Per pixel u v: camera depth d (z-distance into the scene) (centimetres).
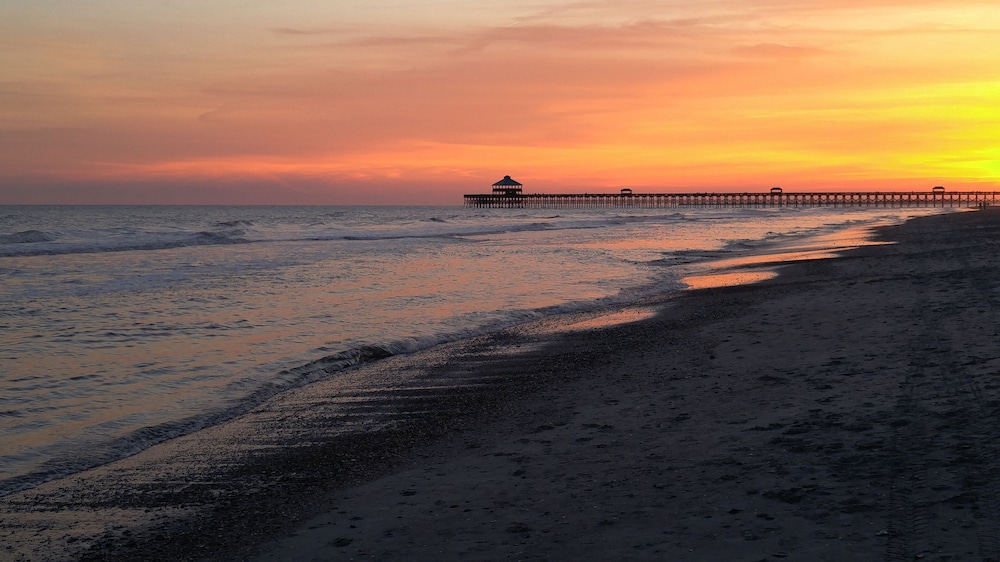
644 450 640
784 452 588
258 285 2120
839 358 915
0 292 1969
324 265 2748
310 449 730
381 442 743
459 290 1986
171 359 1157
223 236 4409
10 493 634
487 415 821
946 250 2523
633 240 4275
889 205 14375
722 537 445
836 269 2147
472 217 9344
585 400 850
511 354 1166
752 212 11044
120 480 659
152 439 783
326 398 933
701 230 5434
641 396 842
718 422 702
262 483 638
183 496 614
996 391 679
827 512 464
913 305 1276
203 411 882
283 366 1103
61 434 796
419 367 1097
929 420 621
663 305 1630
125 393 965
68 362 1141
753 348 1052
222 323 1484
